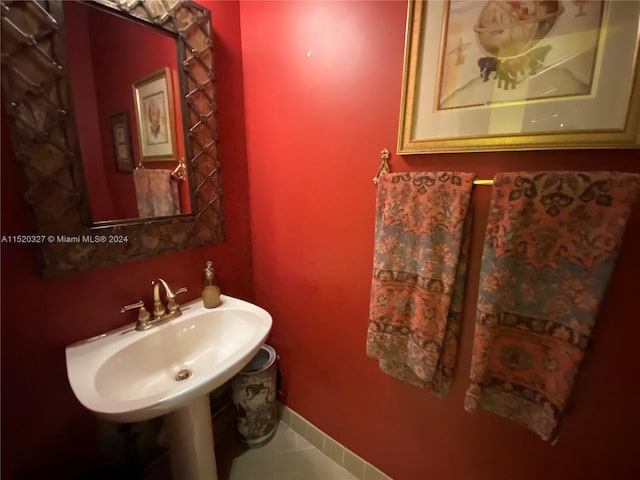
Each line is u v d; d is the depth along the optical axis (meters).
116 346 0.89
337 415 1.32
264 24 1.16
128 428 1.10
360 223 1.07
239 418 1.38
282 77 1.15
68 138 0.78
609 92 0.64
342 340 1.22
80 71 0.78
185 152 1.08
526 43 0.71
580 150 0.69
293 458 1.37
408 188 0.87
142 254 0.98
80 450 0.97
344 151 1.05
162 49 0.96
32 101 0.71
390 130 0.94
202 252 1.22
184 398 0.72
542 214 0.69
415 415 1.09
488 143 0.78
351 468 1.30
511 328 0.77
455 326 0.89
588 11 0.63
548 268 0.70
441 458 1.06
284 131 1.20
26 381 0.81
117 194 0.90
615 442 0.76
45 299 0.81
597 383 0.76
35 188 0.74
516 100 0.73
